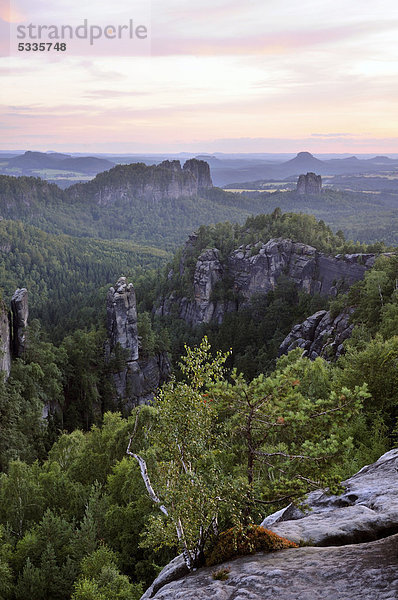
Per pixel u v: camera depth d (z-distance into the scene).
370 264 155.88
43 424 89.75
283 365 72.81
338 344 95.62
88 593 32.62
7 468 68.12
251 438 14.16
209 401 13.73
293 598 8.67
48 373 105.50
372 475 16.78
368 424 33.00
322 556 10.26
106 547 39.59
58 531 41.50
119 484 46.03
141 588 35.91
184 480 12.66
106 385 121.88
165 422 13.59
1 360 88.44
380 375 34.62
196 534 12.71
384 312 83.00
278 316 167.75
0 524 43.50
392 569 8.61
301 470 13.59
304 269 174.50
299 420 13.09
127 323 132.62
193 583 10.95
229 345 163.62
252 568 10.54
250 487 13.12
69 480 51.44
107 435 55.97
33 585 36.72
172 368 143.75
